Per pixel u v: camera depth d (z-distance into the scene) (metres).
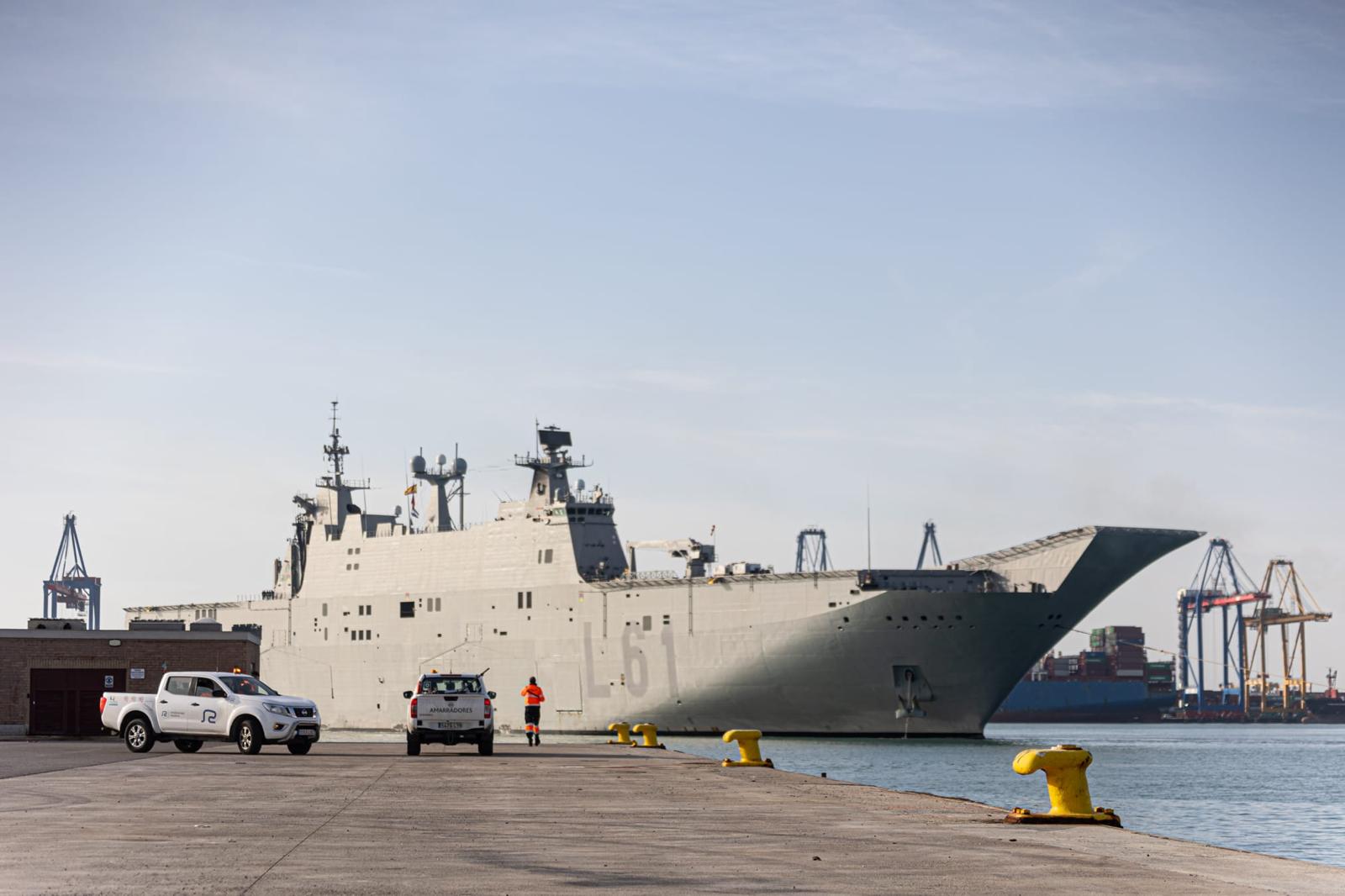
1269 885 17.28
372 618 115.25
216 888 16.14
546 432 106.69
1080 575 90.56
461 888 16.36
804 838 22.23
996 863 19.11
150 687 61.59
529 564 106.06
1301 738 167.75
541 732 104.38
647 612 99.69
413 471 117.88
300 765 41.22
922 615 90.69
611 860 19.23
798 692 94.62
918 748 89.62
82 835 21.38
